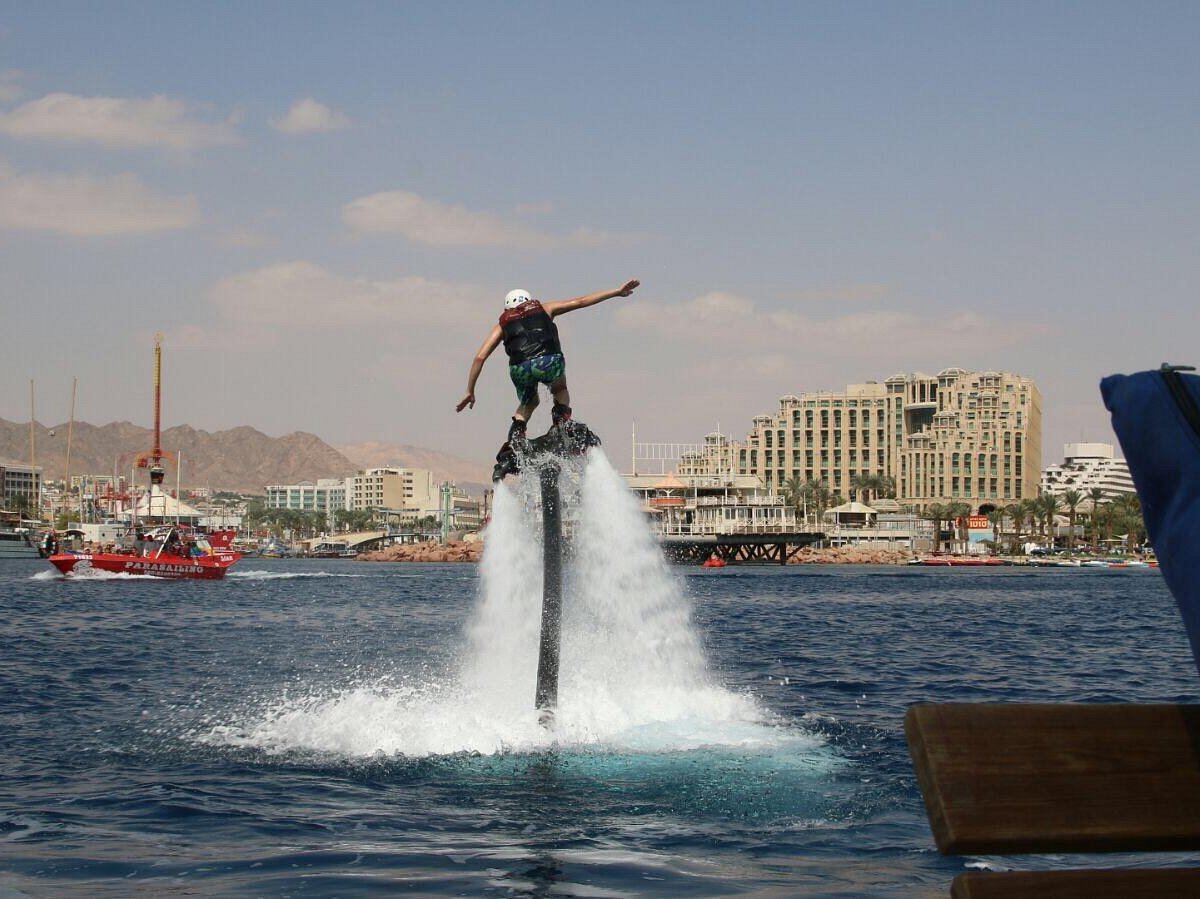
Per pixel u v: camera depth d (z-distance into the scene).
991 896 4.29
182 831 13.65
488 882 11.30
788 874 11.57
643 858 12.26
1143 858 11.66
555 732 19.61
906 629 53.47
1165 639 47.84
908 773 16.81
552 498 19.20
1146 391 4.71
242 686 29.52
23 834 13.49
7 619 60.97
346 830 13.61
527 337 17.84
